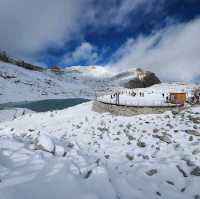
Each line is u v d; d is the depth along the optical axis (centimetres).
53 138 927
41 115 2561
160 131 1234
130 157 866
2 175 456
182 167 758
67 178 514
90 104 2786
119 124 1538
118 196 517
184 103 2094
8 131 1603
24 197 400
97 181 550
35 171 514
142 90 6322
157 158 866
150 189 614
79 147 916
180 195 603
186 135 1129
